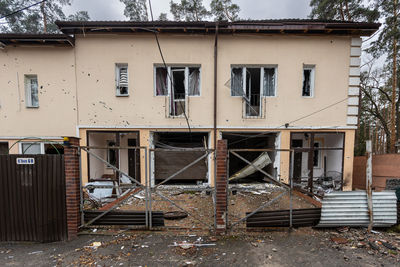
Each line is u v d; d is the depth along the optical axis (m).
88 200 5.43
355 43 6.73
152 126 6.91
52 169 3.43
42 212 3.41
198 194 6.40
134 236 3.49
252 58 6.83
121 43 6.75
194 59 6.84
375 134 20.81
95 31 6.62
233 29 6.46
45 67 6.75
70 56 6.73
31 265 2.76
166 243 3.28
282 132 6.96
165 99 6.91
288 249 3.10
